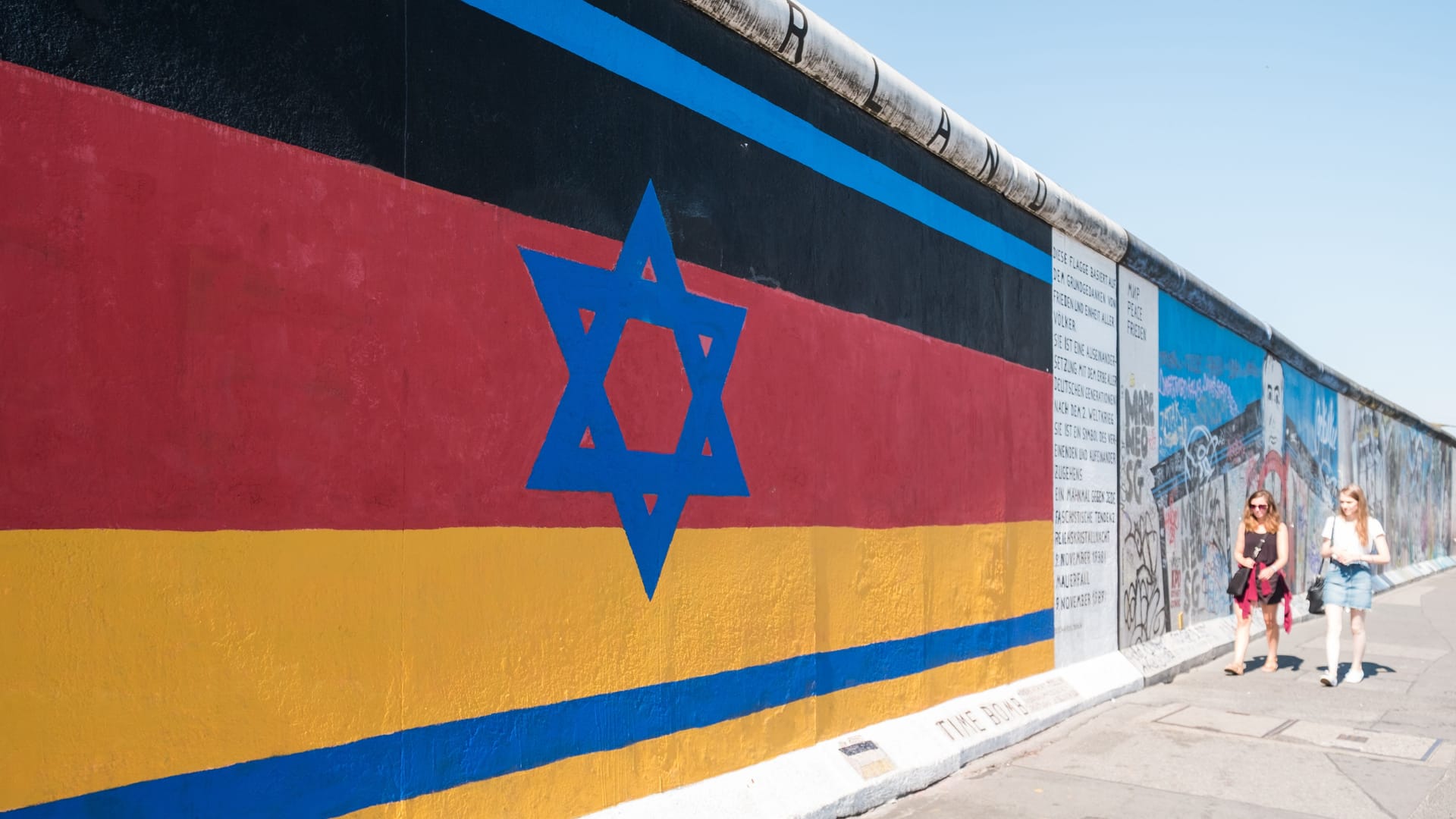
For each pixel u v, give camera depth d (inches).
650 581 185.5
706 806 190.5
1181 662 420.8
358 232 139.4
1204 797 236.7
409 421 144.9
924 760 247.9
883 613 252.8
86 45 113.8
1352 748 283.6
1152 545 431.2
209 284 123.3
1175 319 465.7
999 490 311.3
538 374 164.9
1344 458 797.2
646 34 190.4
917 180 274.4
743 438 209.3
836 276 240.5
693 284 198.1
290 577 130.2
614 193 181.3
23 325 108.0
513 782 158.9
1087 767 263.7
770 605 215.3
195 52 123.2
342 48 138.9
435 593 147.6
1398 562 979.3
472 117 156.3
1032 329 335.6
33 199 109.2
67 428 110.9
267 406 128.3
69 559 110.6
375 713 139.5
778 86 224.4
